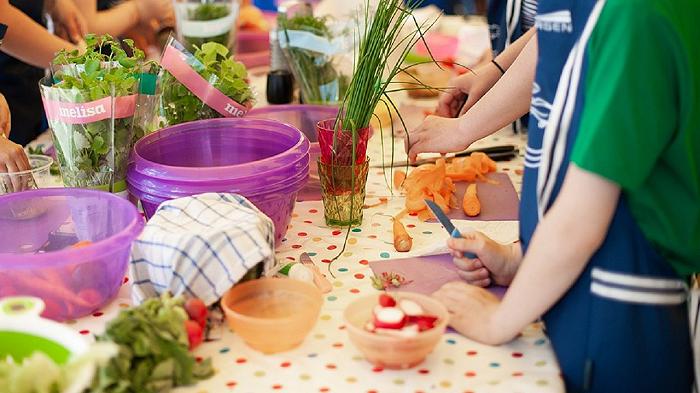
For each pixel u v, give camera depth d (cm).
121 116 140
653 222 107
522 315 109
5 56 228
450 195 165
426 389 102
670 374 113
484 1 346
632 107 97
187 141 157
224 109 163
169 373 99
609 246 110
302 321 107
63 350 98
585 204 101
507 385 103
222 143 159
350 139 147
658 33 96
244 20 299
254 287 116
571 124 109
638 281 109
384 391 102
